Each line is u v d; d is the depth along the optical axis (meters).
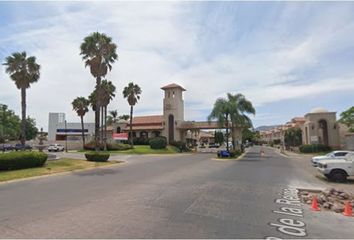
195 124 61.16
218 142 93.31
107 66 35.84
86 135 77.88
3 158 19.08
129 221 7.75
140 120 70.69
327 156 22.41
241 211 9.16
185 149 58.56
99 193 11.90
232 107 39.84
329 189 12.71
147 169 22.27
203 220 7.98
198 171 21.20
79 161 26.38
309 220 8.45
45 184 14.48
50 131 82.19
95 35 34.34
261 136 153.25
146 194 11.73
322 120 51.84
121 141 63.59
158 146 53.94
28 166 20.70
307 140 55.28
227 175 18.92
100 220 7.82
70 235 6.59
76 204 9.78
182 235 6.70
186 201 10.45
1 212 8.63
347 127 48.81
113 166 24.67
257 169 23.38
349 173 17.03
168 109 63.16
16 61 33.91
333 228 7.74
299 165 27.95
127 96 57.66
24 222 7.59
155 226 7.34
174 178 16.97
